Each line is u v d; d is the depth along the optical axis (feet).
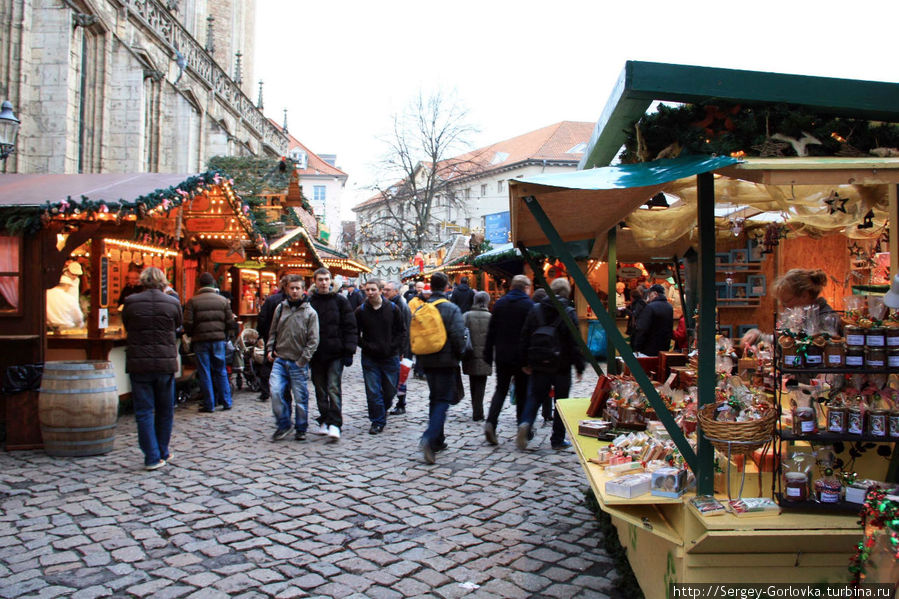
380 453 21.56
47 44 48.49
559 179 9.91
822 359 9.39
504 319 22.45
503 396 22.57
